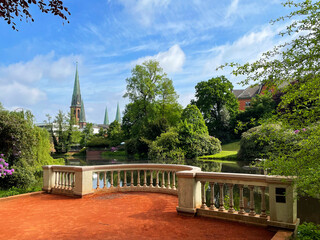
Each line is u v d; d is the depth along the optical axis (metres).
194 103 55.44
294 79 3.44
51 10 3.55
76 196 7.12
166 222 4.59
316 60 3.15
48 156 16.83
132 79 42.22
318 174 3.09
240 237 3.81
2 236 3.93
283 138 3.66
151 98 42.97
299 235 3.93
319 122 3.38
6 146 10.16
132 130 43.59
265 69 3.43
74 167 7.30
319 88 3.25
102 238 3.78
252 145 23.14
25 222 4.69
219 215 4.76
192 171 5.22
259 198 9.89
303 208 8.30
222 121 48.28
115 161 33.56
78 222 4.65
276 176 4.03
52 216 5.11
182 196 5.09
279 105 3.63
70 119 54.69
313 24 3.16
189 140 30.22
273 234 3.95
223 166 21.23
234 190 11.48
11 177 9.88
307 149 3.36
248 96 63.84
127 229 4.20
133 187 8.03
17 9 3.49
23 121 10.86
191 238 3.76
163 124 36.00
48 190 7.79
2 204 6.32
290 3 3.51
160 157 29.52
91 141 63.09
